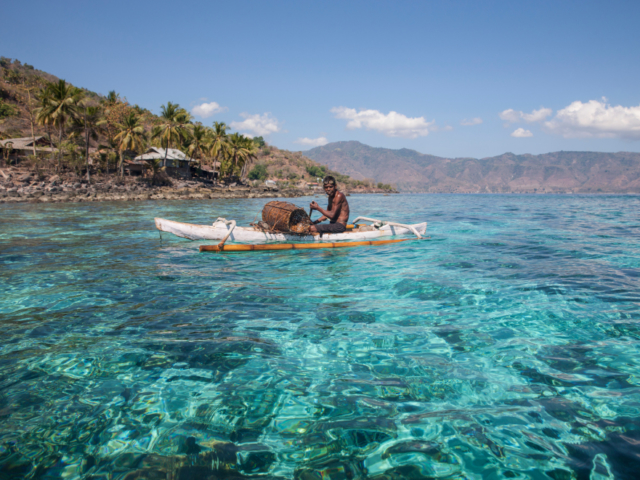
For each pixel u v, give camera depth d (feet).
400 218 54.60
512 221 48.78
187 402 7.52
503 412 7.06
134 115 161.99
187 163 209.46
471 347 9.91
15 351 9.75
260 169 412.98
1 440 6.35
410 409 7.22
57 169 148.05
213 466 5.76
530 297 14.23
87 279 17.58
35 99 254.68
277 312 12.82
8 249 26.14
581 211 72.23
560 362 9.00
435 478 5.46
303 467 5.74
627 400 7.36
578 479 5.37
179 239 31.19
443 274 18.21
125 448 6.18
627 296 14.17
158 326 11.53
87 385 8.13
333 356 9.47
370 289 15.74
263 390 7.93
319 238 28.14
